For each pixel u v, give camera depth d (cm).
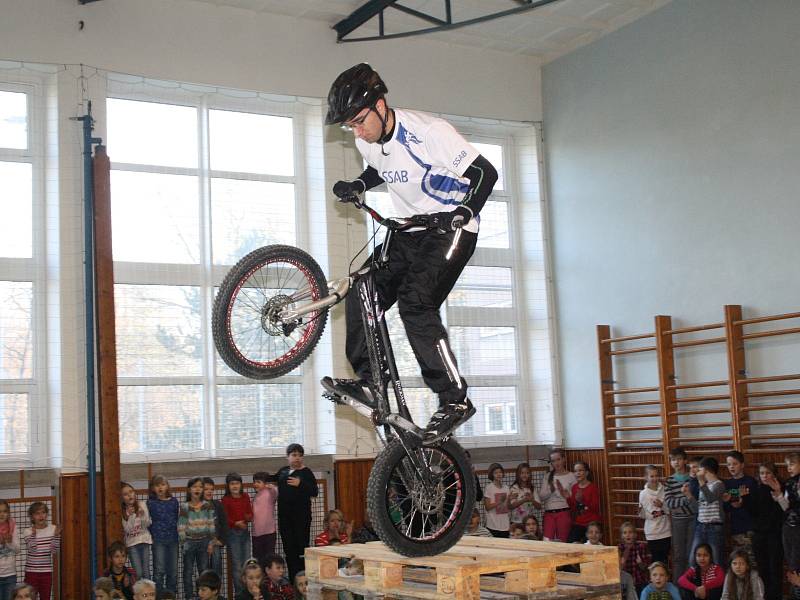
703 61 957
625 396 1028
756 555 759
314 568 409
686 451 916
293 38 1007
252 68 980
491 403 1102
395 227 340
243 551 850
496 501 974
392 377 358
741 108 914
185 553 815
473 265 1116
